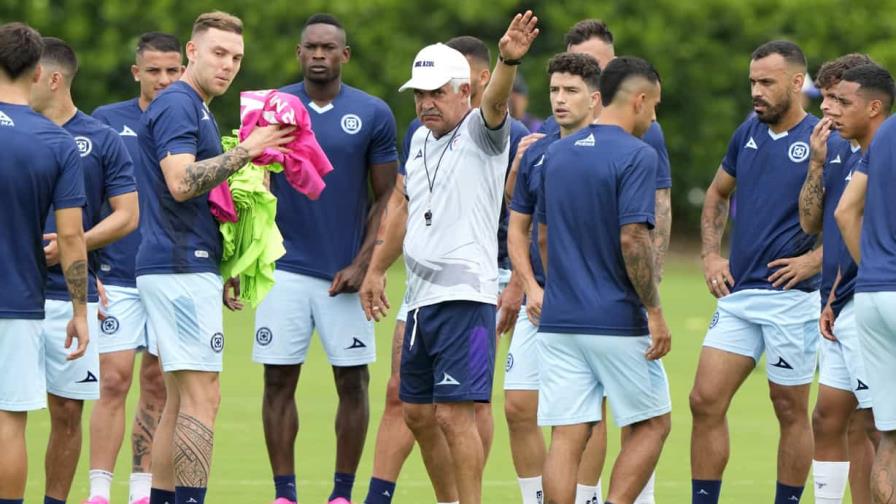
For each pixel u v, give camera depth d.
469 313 28.66
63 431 29.89
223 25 29.45
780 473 31.48
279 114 29.06
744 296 31.27
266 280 30.16
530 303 29.44
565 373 27.64
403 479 36.94
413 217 29.28
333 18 34.88
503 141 28.73
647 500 30.41
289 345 33.81
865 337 26.39
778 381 31.25
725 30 103.19
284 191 34.06
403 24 100.25
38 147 26.16
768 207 31.19
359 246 34.88
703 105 103.19
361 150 34.62
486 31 101.94
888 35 101.81
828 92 29.08
